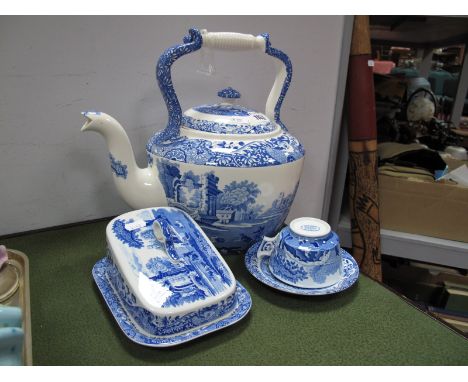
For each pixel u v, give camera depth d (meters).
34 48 0.60
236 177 0.53
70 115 0.67
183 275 0.47
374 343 0.48
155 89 0.72
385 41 1.05
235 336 0.48
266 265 0.60
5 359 0.40
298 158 0.58
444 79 1.08
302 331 0.50
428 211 0.89
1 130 0.63
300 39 0.79
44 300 0.53
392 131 1.05
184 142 0.55
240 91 0.80
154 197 0.59
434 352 0.47
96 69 0.66
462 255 0.89
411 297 1.07
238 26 0.74
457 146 1.02
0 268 0.54
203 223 0.58
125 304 0.48
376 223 0.88
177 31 0.70
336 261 0.55
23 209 0.69
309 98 0.85
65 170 0.70
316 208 0.97
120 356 0.44
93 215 0.76
